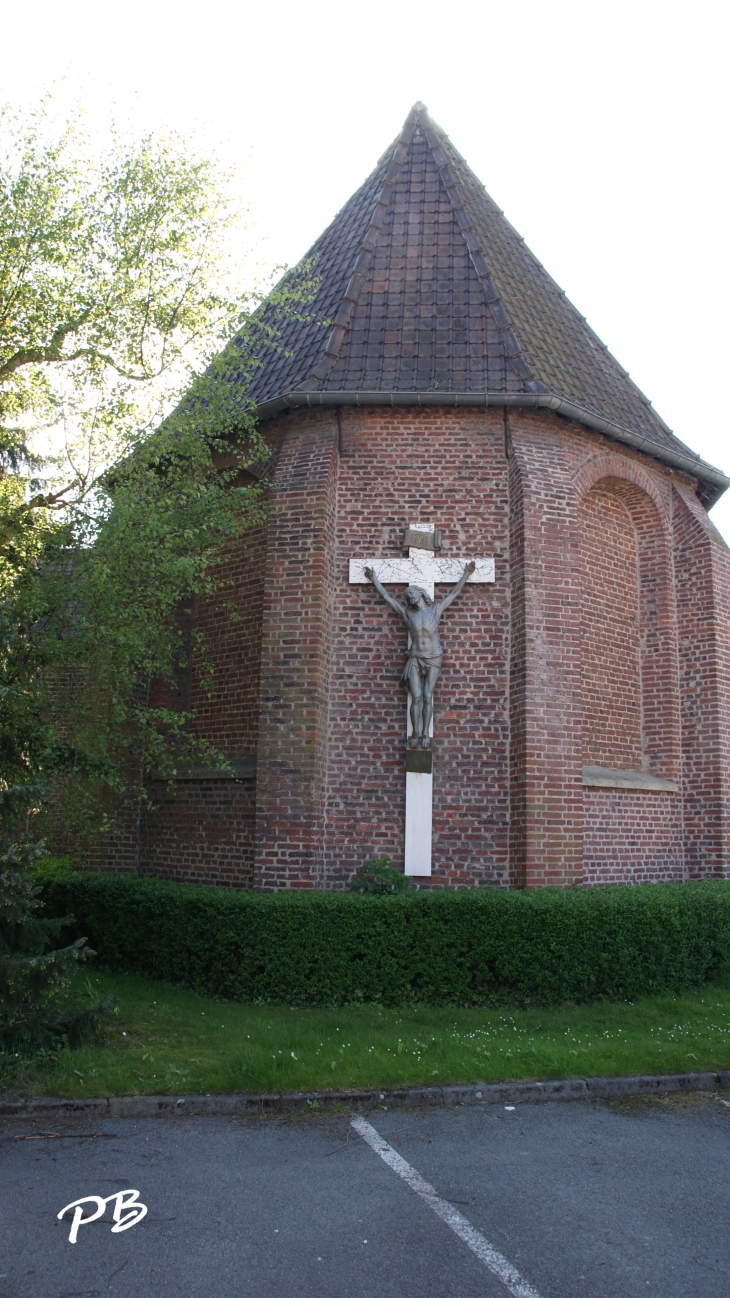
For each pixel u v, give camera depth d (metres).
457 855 10.45
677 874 12.20
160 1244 4.39
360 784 10.66
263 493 11.75
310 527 10.91
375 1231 4.55
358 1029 7.84
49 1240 4.41
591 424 11.68
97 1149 5.54
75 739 9.30
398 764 10.70
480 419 11.46
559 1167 5.38
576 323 14.44
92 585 8.89
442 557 11.10
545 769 10.31
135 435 9.54
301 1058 6.96
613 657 12.48
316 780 10.38
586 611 12.17
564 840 10.27
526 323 12.65
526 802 10.16
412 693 10.53
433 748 10.66
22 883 6.73
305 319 11.12
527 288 13.71
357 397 11.10
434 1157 5.50
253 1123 6.01
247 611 11.97
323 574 10.81
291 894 9.31
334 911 8.91
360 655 10.93
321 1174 5.22
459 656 10.86
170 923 9.66
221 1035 7.62
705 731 12.41
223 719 11.98
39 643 8.80
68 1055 6.82
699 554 12.77
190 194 9.99
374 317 12.20
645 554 13.14
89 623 8.88
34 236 9.28
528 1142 5.77
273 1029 7.80
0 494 9.63
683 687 12.69
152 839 12.25
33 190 9.38
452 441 11.41
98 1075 6.57
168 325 9.98
